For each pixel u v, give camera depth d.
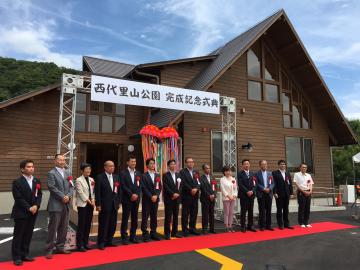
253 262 5.24
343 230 7.96
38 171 10.54
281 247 6.20
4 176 10.04
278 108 13.18
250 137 12.30
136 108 12.17
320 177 13.72
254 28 13.83
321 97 13.63
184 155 10.88
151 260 5.24
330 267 5.02
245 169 7.82
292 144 13.37
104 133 11.45
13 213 5.05
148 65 11.69
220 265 5.05
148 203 6.67
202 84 10.91
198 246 6.17
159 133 9.98
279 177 8.04
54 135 10.88
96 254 5.56
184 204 7.16
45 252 5.73
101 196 6.00
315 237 7.09
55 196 5.46
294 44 12.73
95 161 12.80
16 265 4.91
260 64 13.16
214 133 11.70
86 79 7.60
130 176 6.52
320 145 14.02
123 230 6.36
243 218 7.65
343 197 16.30
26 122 10.50
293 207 11.69
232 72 12.34
